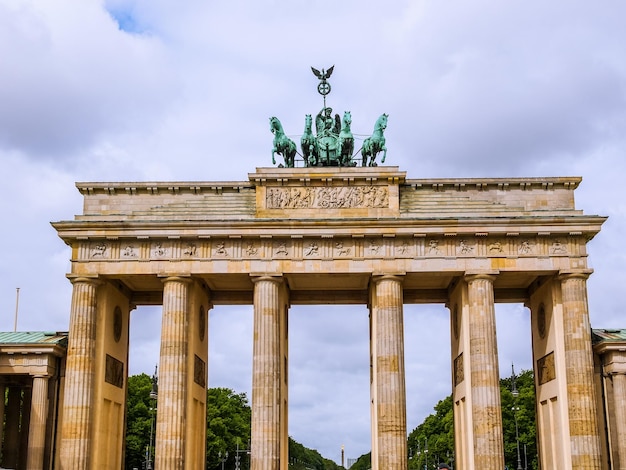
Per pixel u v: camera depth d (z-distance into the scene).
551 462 106.62
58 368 106.81
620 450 100.25
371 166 108.75
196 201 107.69
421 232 103.12
